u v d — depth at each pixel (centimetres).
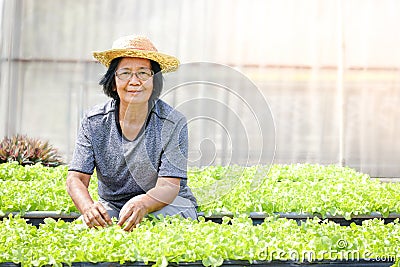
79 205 577
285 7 1786
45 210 679
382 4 1800
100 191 642
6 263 471
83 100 1728
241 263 479
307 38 1786
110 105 617
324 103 1784
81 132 618
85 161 610
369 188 828
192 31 1758
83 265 471
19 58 1720
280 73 1777
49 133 1722
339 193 756
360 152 1781
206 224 545
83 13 1734
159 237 494
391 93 1794
